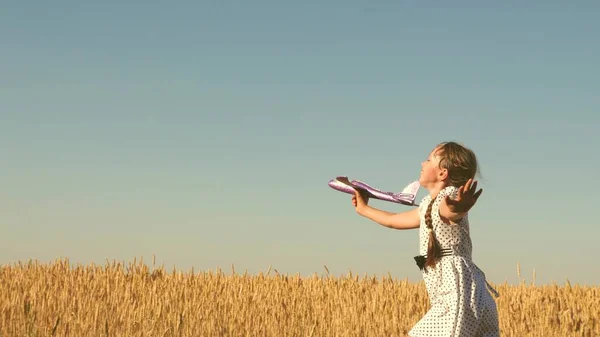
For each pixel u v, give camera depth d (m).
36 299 10.25
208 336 9.23
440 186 5.91
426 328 5.61
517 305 11.81
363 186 6.32
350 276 14.84
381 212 6.32
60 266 14.01
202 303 11.33
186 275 14.16
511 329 10.32
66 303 10.25
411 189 6.08
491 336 5.64
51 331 8.15
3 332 8.21
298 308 11.61
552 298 12.54
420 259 5.78
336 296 12.56
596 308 11.98
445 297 5.58
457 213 5.32
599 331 10.57
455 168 5.83
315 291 13.34
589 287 14.00
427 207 5.78
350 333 9.95
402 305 11.97
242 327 9.77
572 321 10.39
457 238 5.66
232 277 14.55
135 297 11.52
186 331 9.24
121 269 13.95
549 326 10.45
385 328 10.17
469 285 5.56
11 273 13.27
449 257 5.63
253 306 11.58
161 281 13.45
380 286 13.88
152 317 9.73
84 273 13.53
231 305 11.52
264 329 9.70
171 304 10.70
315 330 10.11
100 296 11.26
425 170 5.97
